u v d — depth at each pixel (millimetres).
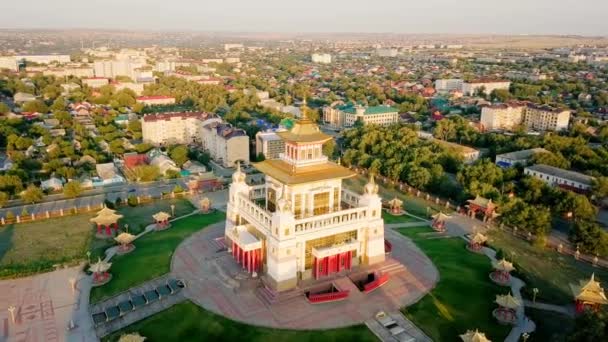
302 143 116875
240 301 111500
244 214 129500
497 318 106500
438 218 158875
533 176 194750
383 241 128625
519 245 149250
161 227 157625
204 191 199000
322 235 117562
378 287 118375
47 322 105000
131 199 179250
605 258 141375
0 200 174750
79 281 123312
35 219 165375
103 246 144250
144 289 117688
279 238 110000
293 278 113688
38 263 132375
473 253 140750
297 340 98125
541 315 109250
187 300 112000
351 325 103250
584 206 165000
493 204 165875
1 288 119188
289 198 118750
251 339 98188
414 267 129750
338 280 118250
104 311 107812
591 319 90875
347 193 135625
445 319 106125
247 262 121688
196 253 136375
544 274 130000
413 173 198875
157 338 99000
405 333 101125
